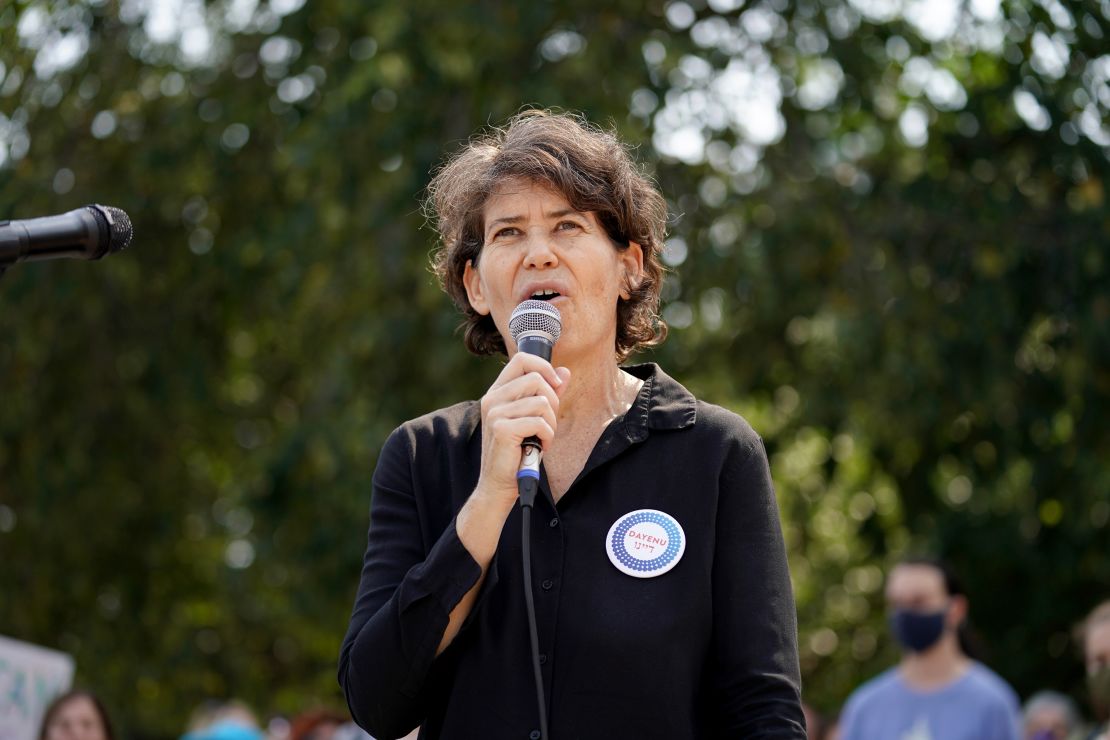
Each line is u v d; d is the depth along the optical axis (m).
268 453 27.27
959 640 18.22
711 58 25.97
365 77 23.97
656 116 26.02
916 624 16.80
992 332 26.11
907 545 30.27
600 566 6.49
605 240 6.94
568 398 6.93
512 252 6.86
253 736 24.62
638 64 25.64
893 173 27.31
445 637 6.43
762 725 6.35
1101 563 29.14
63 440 30.03
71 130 28.34
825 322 26.23
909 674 17.11
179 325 30.58
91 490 30.86
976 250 26.39
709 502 6.63
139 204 28.92
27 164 27.59
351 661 6.53
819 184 26.58
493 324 7.43
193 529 33.00
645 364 7.27
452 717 6.48
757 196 26.23
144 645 32.50
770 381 27.47
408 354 26.48
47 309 28.77
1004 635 30.95
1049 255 26.42
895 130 27.22
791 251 26.16
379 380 26.48
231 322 31.02
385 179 25.41
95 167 28.73
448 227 7.39
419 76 25.27
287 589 28.55
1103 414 27.09
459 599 6.32
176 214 29.47
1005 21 26.30
